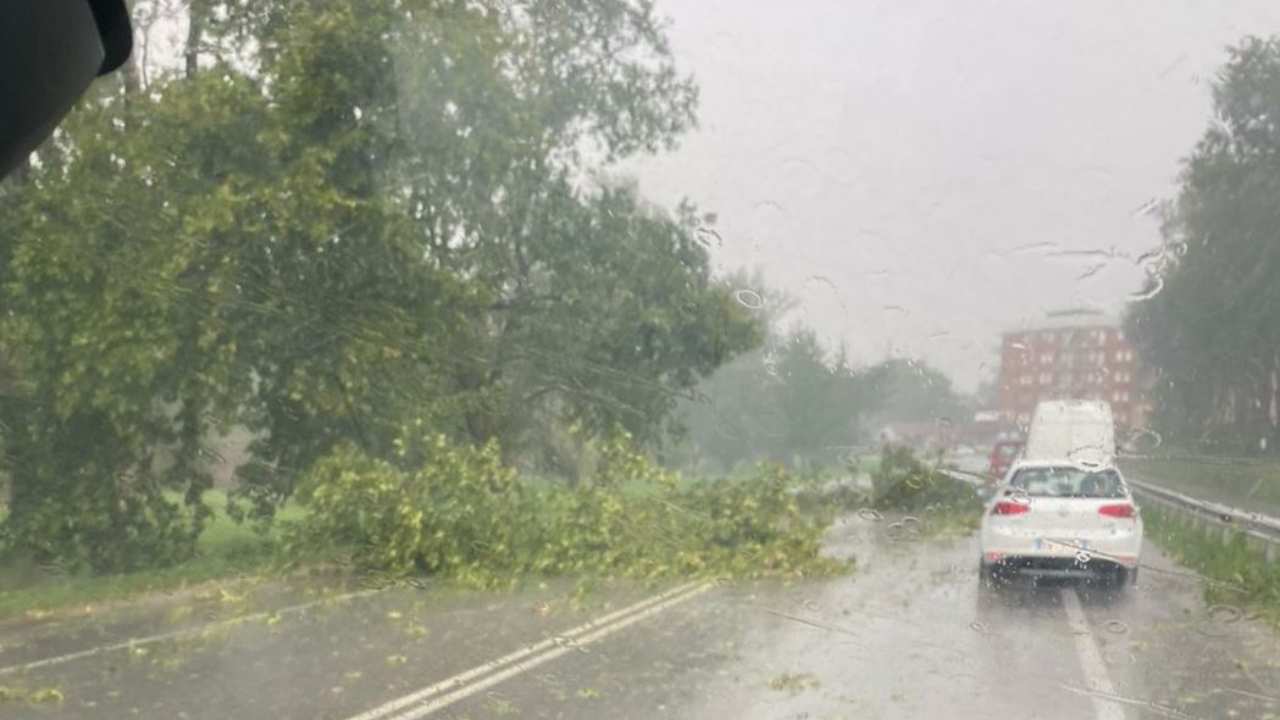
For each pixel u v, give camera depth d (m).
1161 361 14.83
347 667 7.86
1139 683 7.27
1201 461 13.98
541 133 14.52
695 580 10.67
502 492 11.41
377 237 13.28
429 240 13.88
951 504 13.41
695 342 14.77
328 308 13.18
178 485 12.98
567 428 13.99
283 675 7.69
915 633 8.63
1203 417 14.62
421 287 13.58
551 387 14.20
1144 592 10.11
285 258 13.16
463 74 13.91
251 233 12.83
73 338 12.06
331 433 13.20
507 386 14.02
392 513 11.23
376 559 11.16
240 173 13.10
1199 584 10.19
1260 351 14.76
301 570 11.34
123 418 12.43
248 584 10.91
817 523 12.25
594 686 7.30
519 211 14.48
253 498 13.27
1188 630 8.70
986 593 10.06
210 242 12.77
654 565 10.87
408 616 9.49
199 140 13.05
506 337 14.35
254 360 13.02
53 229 12.27
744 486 11.74
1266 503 12.35
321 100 13.26
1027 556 10.41
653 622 9.12
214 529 14.26
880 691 7.11
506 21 14.48
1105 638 8.42
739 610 9.47
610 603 9.89
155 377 12.52
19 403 12.45
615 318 14.64
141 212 12.66
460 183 14.20
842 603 9.65
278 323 13.02
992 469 13.69
